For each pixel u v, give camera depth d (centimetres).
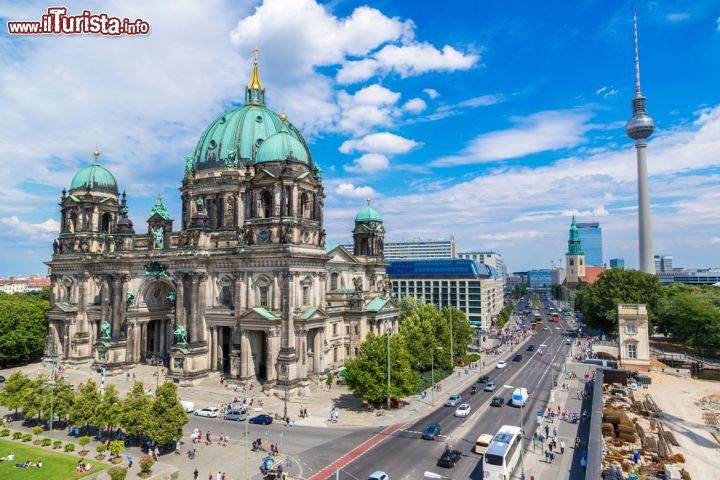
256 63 13075
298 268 9331
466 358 12488
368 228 13988
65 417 7312
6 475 5438
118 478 5069
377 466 5784
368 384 7894
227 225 11156
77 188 12438
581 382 10350
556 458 6050
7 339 11456
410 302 15275
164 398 6159
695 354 13875
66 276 12350
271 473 5372
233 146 11644
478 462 5881
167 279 10562
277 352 9081
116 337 10931
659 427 7631
